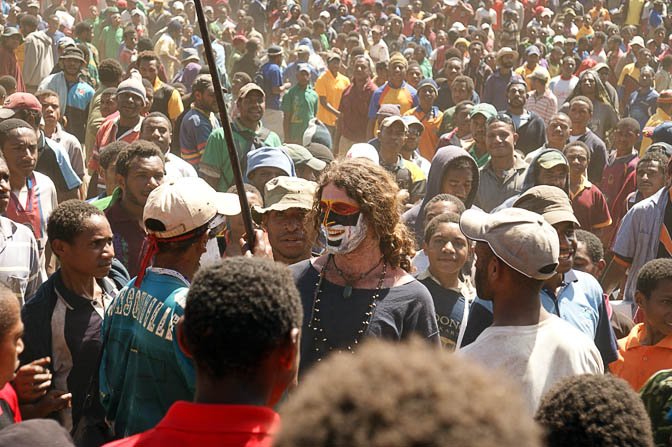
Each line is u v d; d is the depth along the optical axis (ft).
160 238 8.97
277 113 37.32
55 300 11.29
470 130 29.32
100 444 9.24
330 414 3.13
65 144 24.76
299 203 12.35
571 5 75.72
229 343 5.37
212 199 9.18
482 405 3.08
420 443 2.99
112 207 15.60
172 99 30.04
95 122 29.96
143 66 35.04
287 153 22.03
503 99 41.55
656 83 51.90
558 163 21.25
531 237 8.53
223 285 5.48
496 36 73.61
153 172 15.26
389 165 24.16
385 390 3.13
